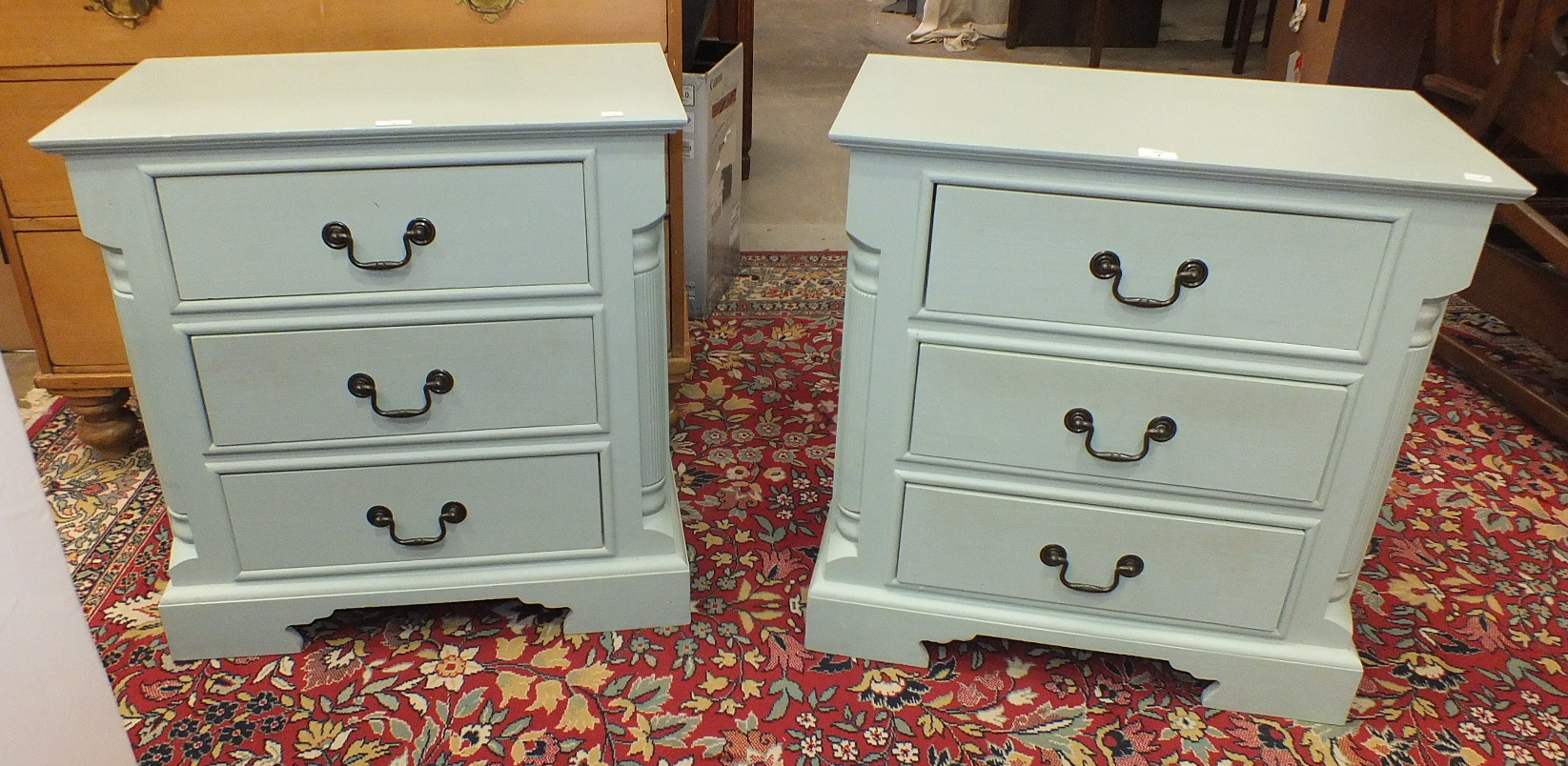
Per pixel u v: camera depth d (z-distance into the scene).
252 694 1.28
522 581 1.35
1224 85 1.29
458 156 1.09
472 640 1.37
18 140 1.46
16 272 1.54
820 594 1.32
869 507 1.27
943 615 1.31
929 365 1.16
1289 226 1.03
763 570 1.51
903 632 1.33
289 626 1.33
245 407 1.19
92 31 1.41
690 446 1.79
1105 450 1.18
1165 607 1.27
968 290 1.11
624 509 1.33
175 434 1.20
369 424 1.22
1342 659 1.25
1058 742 1.25
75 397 1.64
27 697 0.62
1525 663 1.38
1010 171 1.05
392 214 1.11
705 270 2.13
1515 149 2.10
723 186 2.21
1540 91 1.74
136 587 1.45
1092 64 4.28
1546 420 1.85
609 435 1.28
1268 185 1.02
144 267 1.10
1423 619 1.46
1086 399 1.15
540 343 1.21
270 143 1.06
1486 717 1.29
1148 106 1.19
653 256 1.21
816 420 1.87
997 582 1.29
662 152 1.12
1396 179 0.99
